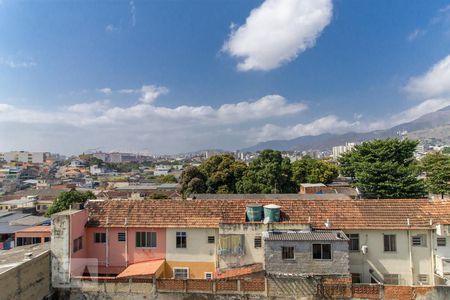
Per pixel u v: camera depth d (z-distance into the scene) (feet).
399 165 149.07
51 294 71.92
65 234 73.31
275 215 79.66
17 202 240.94
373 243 76.23
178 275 79.92
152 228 80.89
